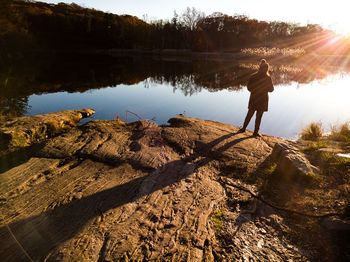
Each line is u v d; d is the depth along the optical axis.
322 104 9.85
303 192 3.27
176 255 2.29
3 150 4.59
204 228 2.65
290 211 2.90
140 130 5.98
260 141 5.38
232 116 8.55
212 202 3.12
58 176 3.72
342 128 6.07
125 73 22.58
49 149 4.65
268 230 2.67
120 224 2.67
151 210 2.93
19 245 2.32
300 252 2.35
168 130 5.91
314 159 4.14
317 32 72.44
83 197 3.16
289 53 32.16
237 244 2.46
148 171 3.93
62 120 6.81
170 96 12.38
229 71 23.59
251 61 38.16
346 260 2.16
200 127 6.22
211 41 73.44
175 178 3.73
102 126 6.20
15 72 19.62
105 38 72.12
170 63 35.38
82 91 13.51
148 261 2.21
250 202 3.16
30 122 6.09
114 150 4.66
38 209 2.90
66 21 60.38
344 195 3.03
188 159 4.47
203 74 21.66
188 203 3.09
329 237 2.46
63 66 27.20
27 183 3.48
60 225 2.64
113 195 3.22
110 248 2.34
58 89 13.96
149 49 77.31
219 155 4.61
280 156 4.02
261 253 2.35
